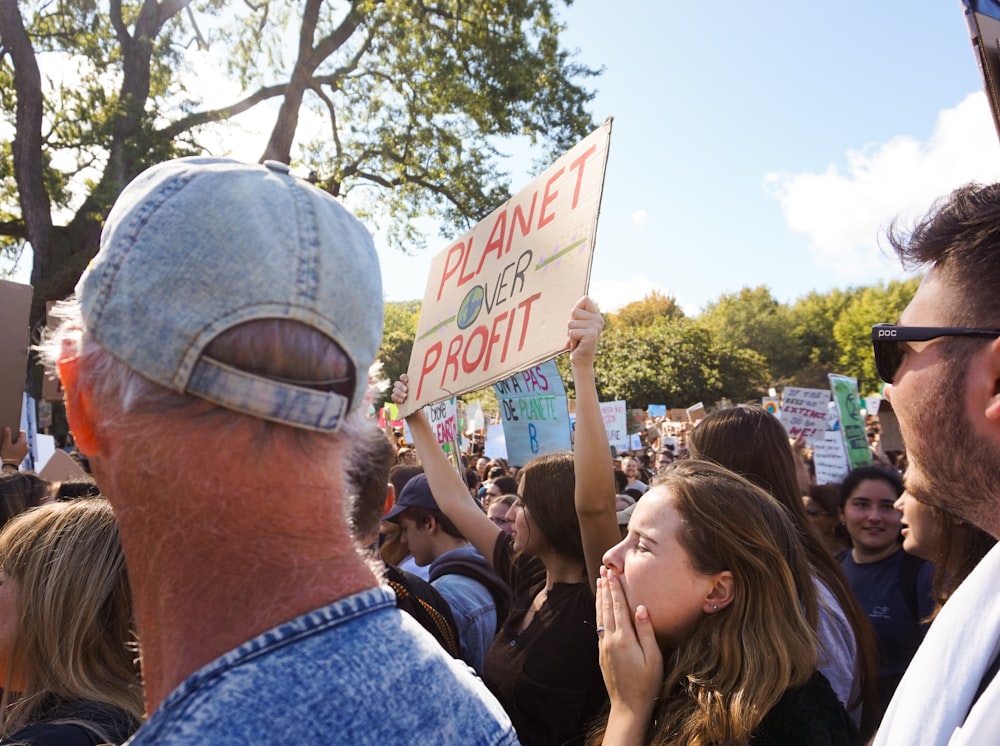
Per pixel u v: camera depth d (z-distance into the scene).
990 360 0.84
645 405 36.66
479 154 15.87
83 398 0.73
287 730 0.62
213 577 0.68
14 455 3.62
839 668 1.81
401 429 10.66
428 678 0.73
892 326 0.92
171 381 0.67
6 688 1.53
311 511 0.70
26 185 13.10
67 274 12.78
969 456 0.86
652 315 75.94
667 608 1.57
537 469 2.29
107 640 1.46
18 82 12.98
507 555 2.72
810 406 8.27
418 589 2.30
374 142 15.67
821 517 3.58
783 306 72.94
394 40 14.64
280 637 0.66
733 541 1.53
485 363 2.51
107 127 12.70
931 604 2.91
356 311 0.73
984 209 0.85
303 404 0.68
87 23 13.82
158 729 0.63
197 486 0.67
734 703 1.39
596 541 2.05
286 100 14.38
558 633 2.10
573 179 2.31
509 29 14.85
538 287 2.34
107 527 1.51
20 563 1.48
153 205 0.70
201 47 14.20
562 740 2.04
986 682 0.87
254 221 0.69
